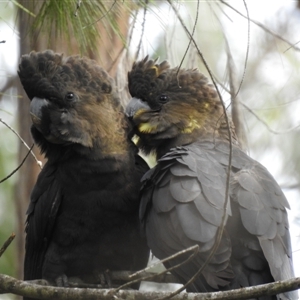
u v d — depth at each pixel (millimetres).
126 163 10570
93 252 10484
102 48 12711
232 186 9609
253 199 9445
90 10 10898
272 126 14695
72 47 12477
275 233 9344
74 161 10492
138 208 10484
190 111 10953
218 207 9359
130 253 10562
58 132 10398
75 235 10453
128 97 12219
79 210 10430
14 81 14523
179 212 9406
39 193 10766
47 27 11156
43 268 10688
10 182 15680
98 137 10516
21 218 13984
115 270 10648
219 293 8031
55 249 10570
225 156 10188
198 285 9250
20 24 12523
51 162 10742
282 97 14703
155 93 11055
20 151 13883
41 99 10508
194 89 11031
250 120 14641
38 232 10734
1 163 15656
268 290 7871
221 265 9109
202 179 9609
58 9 10727
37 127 10484
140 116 11023
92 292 8445
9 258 15227
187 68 11477
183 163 9820
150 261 12430
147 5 11031
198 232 9227
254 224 9266
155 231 9719
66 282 10539
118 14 11297
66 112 10469
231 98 10211
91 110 10547
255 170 9977
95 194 10398
